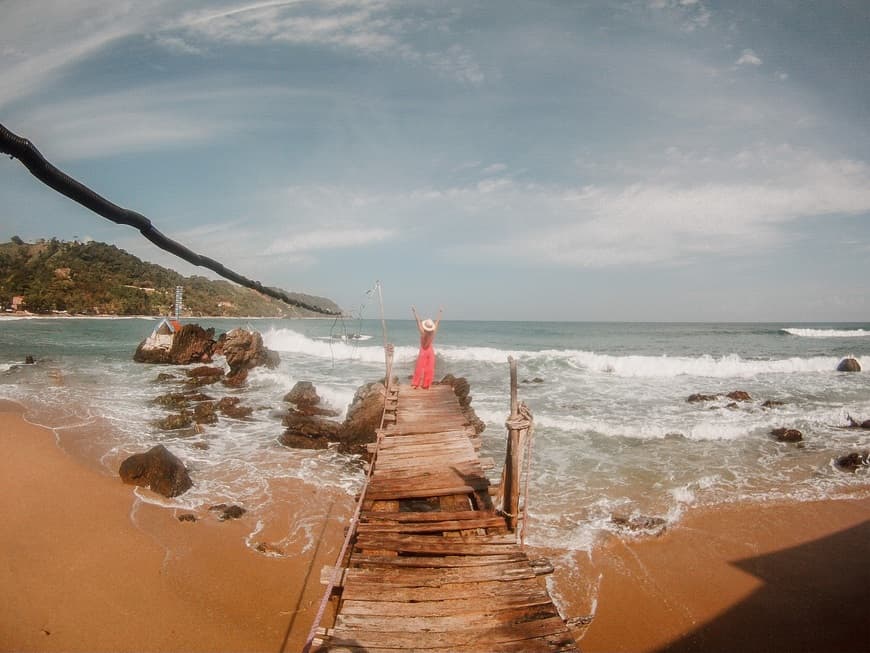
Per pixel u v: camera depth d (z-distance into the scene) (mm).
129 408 17562
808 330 55844
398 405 11750
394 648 4137
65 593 7207
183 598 7242
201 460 12703
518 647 4168
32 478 10836
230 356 23812
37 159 1255
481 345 43719
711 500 10586
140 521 9312
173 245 2156
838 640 6766
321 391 18672
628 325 100250
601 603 7434
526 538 9008
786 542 9070
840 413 16469
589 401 19141
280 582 7676
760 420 16109
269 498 10539
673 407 18188
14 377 23016
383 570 5285
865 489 11125
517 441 6340
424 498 7543
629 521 9570
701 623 7082
